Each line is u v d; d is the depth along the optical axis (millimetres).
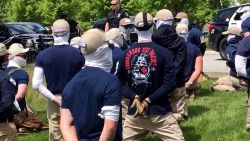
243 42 6977
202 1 29406
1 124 5375
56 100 5758
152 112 5430
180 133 5523
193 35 11023
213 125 7984
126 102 6605
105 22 9016
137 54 5363
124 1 29781
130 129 5637
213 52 22859
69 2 37250
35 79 5777
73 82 3752
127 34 7262
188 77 8734
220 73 14242
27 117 8438
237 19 17766
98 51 3756
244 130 7684
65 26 5773
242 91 11031
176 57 7164
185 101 7879
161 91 5316
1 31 20891
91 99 3688
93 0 33156
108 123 3646
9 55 6672
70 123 3752
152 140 7258
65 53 5742
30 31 21172
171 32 6926
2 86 5211
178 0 27750
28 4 43500
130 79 5426
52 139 6008
